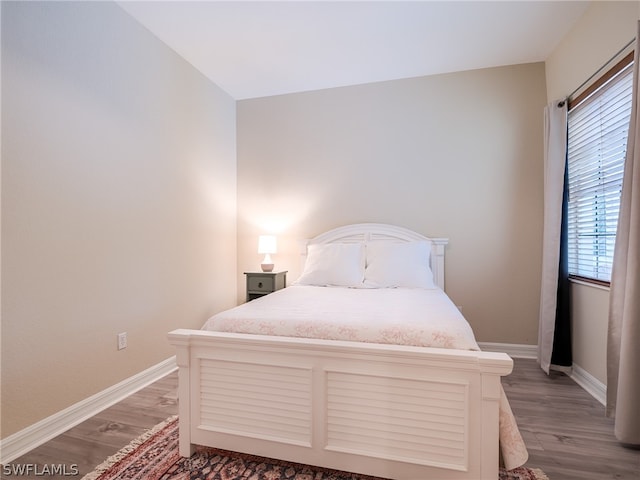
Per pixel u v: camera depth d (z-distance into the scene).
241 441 1.48
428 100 3.17
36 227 1.71
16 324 1.62
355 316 1.62
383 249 2.94
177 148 2.79
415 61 2.93
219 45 2.68
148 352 2.45
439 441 1.27
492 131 3.02
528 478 1.39
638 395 1.55
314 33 2.53
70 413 1.85
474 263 3.06
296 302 2.05
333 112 3.42
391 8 2.24
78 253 1.93
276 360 1.44
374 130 3.31
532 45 2.69
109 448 1.62
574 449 1.59
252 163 3.66
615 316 1.75
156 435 1.73
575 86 2.42
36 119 1.71
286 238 3.56
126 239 2.27
